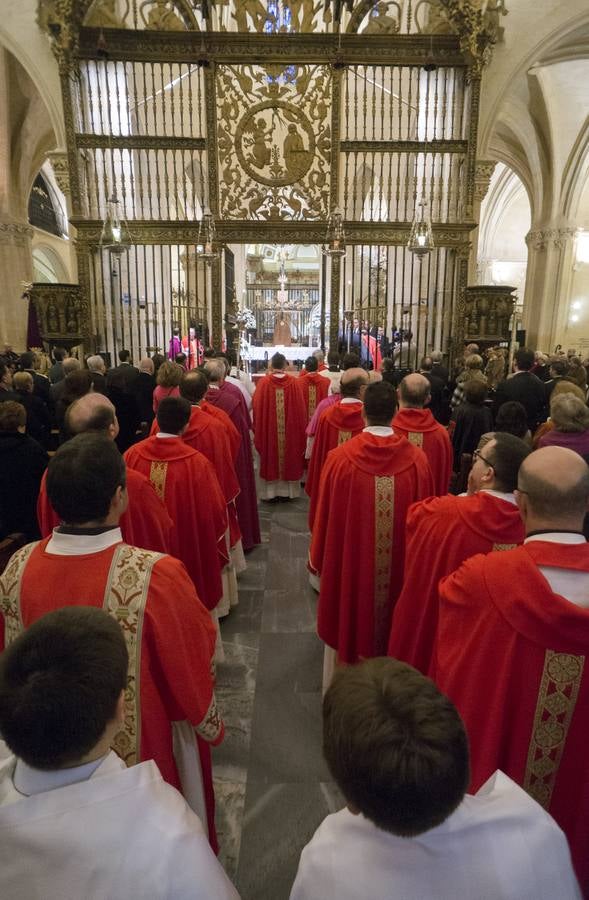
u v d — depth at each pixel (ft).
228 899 2.94
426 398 11.62
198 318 31.60
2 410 11.42
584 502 4.55
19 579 4.79
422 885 2.56
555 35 31.94
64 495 4.71
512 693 4.51
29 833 2.68
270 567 15.40
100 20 26.86
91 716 2.83
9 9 29.58
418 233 24.81
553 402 10.52
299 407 20.95
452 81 28.02
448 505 6.66
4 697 2.80
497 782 3.23
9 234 53.21
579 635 4.23
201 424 11.60
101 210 29.53
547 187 60.85
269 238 27.63
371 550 8.98
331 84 26.66
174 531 9.00
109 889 2.65
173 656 4.82
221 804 7.89
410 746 2.46
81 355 31.17
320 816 7.72
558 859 2.79
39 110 48.93
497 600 4.54
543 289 62.59
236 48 26.17
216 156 27.12
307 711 9.80
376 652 9.37
